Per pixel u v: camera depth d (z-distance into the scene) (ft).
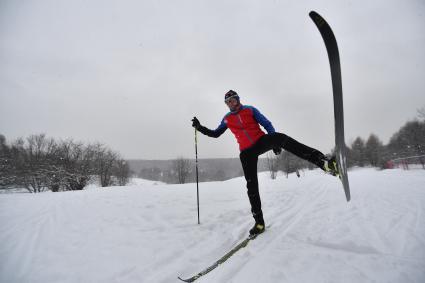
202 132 11.71
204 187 30.96
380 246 7.26
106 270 6.99
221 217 12.85
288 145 8.24
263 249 7.58
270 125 9.09
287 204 15.64
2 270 7.42
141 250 8.37
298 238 8.36
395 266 5.85
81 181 107.76
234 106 9.56
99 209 15.98
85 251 8.57
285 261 6.53
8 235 10.93
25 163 106.93
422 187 19.44
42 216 14.49
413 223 9.20
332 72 7.37
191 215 13.70
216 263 6.79
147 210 15.26
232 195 21.56
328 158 7.64
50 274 6.98
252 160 9.50
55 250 8.85
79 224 12.33
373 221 9.71
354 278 5.45
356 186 23.62
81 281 6.46
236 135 9.81
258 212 9.37
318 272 5.81
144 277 6.44
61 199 21.27
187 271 6.70
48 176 103.86
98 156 120.37
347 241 7.72
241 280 5.79
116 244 9.11
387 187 20.66
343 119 7.08
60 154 109.60
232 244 8.56
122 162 134.62
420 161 91.09
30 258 8.23
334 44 7.18
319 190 22.02
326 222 10.09
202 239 9.23
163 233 10.25
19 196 24.58
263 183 36.58
